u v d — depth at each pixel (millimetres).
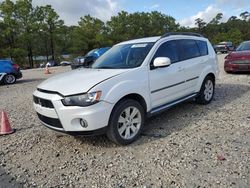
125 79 4832
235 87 9445
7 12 48281
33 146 5098
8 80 14844
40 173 4098
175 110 6824
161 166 4066
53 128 4730
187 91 6387
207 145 4680
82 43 58312
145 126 5773
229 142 4766
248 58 11820
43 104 4742
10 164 4441
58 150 4852
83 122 4398
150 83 5254
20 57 51094
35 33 52250
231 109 6734
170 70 5754
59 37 57000
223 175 3729
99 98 4402
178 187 3521
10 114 7453
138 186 3602
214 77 7441
